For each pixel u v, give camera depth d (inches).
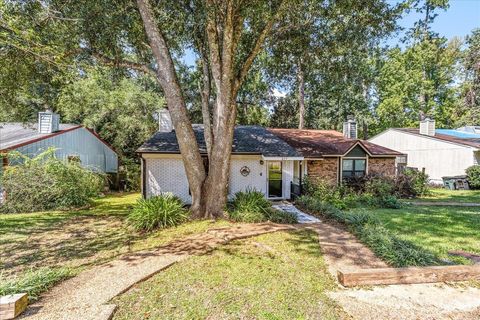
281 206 431.5
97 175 546.0
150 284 165.0
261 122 1031.6
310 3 307.3
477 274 179.2
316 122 1150.3
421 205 453.4
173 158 471.8
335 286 166.7
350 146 585.9
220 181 326.6
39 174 434.3
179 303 144.3
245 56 368.5
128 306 140.6
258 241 243.1
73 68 284.5
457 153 735.1
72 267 193.3
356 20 322.3
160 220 295.3
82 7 281.3
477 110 1009.5
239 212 325.7
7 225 323.0
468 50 1010.7
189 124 325.1
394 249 211.2
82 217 370.6
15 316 126.6
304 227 292.8
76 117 761.6
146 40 358.3
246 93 928.3
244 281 169.6
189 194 473.7
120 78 384.8
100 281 167.6
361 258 206.5
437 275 175.0
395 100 1069.1
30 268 193.3
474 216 356.5
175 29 335.0
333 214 335.0
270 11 303.7
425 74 1069.1
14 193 414.6
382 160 621.6
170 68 314.5
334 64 385.4
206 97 359.6
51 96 413.7
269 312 137.2
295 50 380.2
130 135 781.3
